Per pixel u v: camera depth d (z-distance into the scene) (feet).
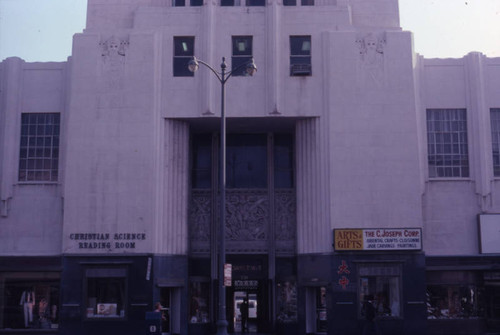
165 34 107.86
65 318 100.07
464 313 104.73
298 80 106.42
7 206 107.24
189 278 109.81
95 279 101.60
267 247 110.73
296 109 105.60
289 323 107.55
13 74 110.63
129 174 103.60
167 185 104.99
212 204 112.37
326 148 104.88
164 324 103.55
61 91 110.42
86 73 106.22
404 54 106.93
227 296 112.16
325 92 106.01
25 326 103.40
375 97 105.70
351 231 101.96
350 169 104.22
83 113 105.29
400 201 103.50
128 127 104.78
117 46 106.83
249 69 85.66
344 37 106.93
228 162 114.42
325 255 102.89
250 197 112.57
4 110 109.70
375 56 106.73
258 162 114.42
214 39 107.14
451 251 106.42
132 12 111.45
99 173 103.71
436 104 109.91
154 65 106.22
